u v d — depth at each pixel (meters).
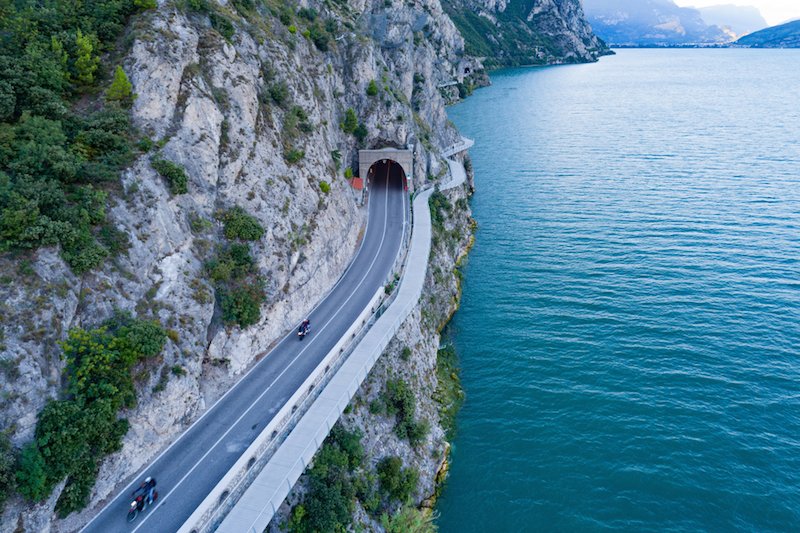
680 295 70.25
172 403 36.94
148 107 43.34
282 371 44.44
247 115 50.78
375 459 43.97
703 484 44.81
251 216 47.78
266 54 58.50
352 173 82.56
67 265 34.22
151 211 39.91
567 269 79.75
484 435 51.62
